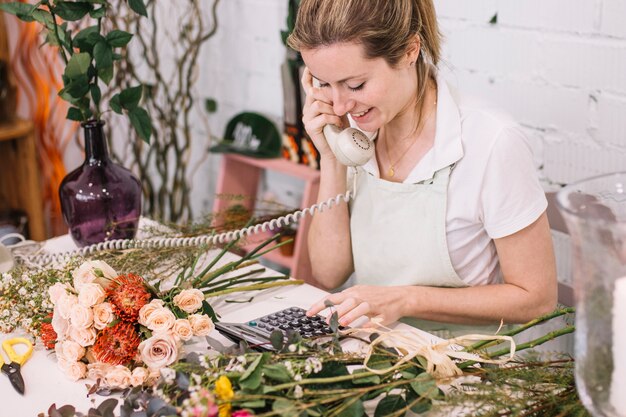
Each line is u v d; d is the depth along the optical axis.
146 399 1.14
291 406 1.08
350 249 1.79
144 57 2.90
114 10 2.89
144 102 2.97
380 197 1.67
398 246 1.66
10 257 1.69
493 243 1.65
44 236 3.11
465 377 1.22
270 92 2.88
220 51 3.02
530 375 1.15
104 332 1.28
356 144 1.61
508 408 1.10
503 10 2.14
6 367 1.35
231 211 2.13
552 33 2.05
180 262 1.68
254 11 2.85
